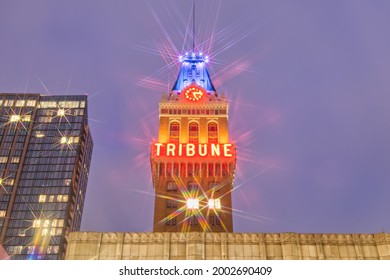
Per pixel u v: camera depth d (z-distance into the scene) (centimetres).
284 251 5453
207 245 5512
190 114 10056
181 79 11181
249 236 5572
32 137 18388
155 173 9106
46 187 17038
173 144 9312
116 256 5416
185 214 8550
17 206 16562
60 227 16112
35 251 15588
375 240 5569
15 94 19712
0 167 17450
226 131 9812
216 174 9069
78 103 19675
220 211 8600
